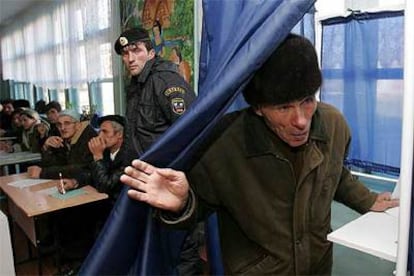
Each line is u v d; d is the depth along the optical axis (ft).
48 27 15.31
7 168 11.05
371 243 2.57
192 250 6.49
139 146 6.78
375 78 7.27
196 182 2.52
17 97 17.42
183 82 6.68
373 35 7.20
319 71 2.16
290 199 2.56
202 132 2.32
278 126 2.27
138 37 6.88
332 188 2.75
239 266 2.75
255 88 2.19
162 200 2.24
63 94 14.79
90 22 13.28
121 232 2.47
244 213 2.56
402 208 2.07
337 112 2.83
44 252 8.19
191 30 8.96
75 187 7.79
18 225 8.95
